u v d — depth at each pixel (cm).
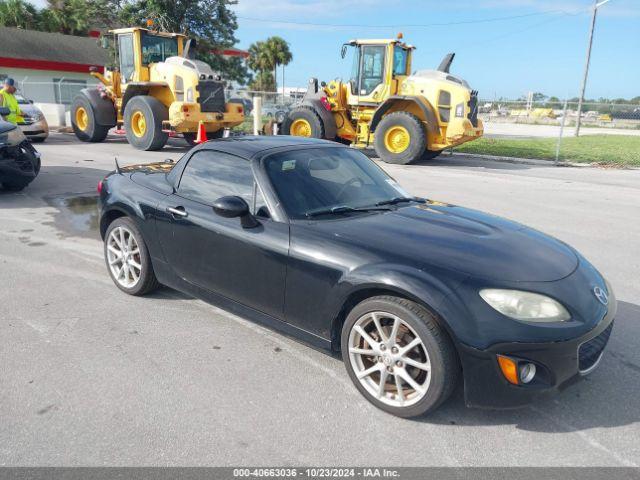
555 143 2197
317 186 368
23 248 587
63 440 267
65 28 4009
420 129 1341
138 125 1502
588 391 321
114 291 468
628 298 470
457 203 859
